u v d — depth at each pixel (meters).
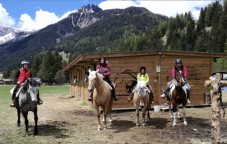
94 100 13.21
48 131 13.16
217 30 123.00
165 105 19.77
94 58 19.09
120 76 19.70
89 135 12.30
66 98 32.34
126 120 15.82
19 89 12.63
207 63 21.59
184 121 14.24
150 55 20.25
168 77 20.53
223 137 11.77
